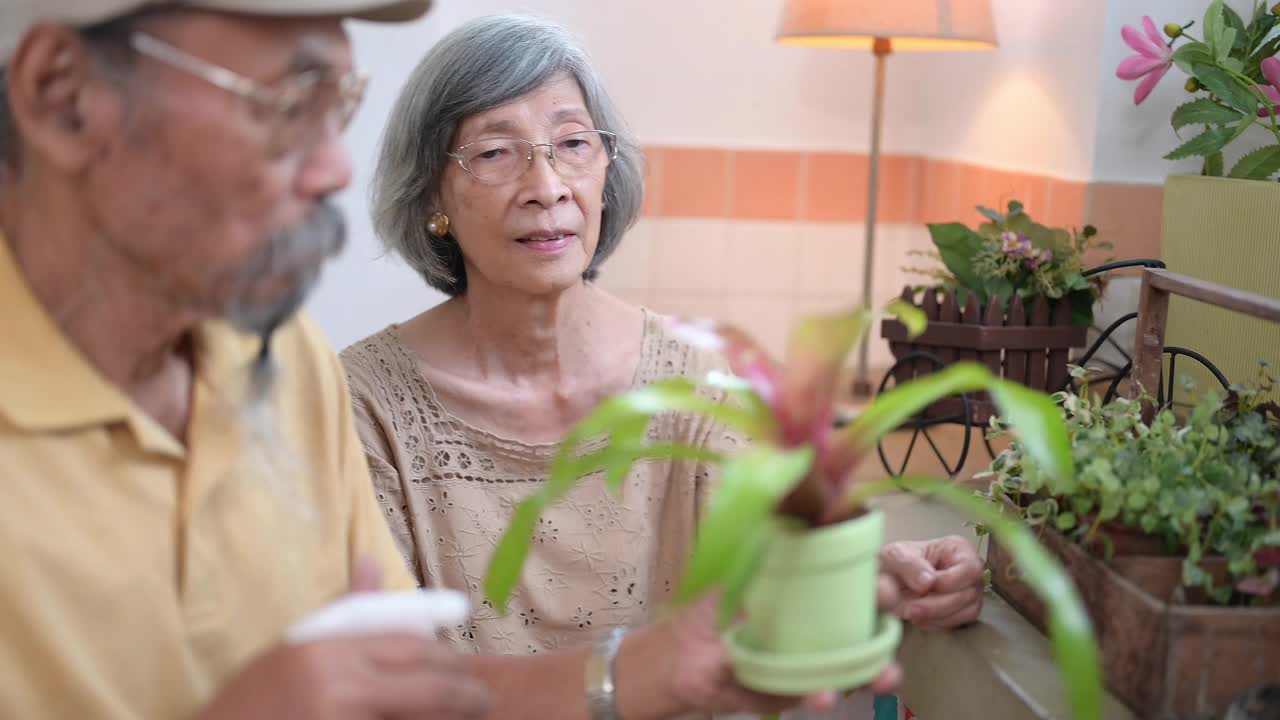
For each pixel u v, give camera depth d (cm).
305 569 95
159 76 71
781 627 72
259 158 73
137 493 80
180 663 82
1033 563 67
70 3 69
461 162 133
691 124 279
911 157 284
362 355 143
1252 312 92
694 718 130
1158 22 184
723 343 76
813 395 71
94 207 75
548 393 142
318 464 101
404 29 217
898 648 118
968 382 71
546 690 96
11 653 74
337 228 81
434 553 139
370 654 70
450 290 148
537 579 138
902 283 288
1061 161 201
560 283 135
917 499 144
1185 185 147
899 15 211
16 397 75
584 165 136
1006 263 165
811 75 280
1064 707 90
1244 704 82
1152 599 87
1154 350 109
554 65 133
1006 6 227
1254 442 96
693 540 142
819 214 286
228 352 89
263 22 72
